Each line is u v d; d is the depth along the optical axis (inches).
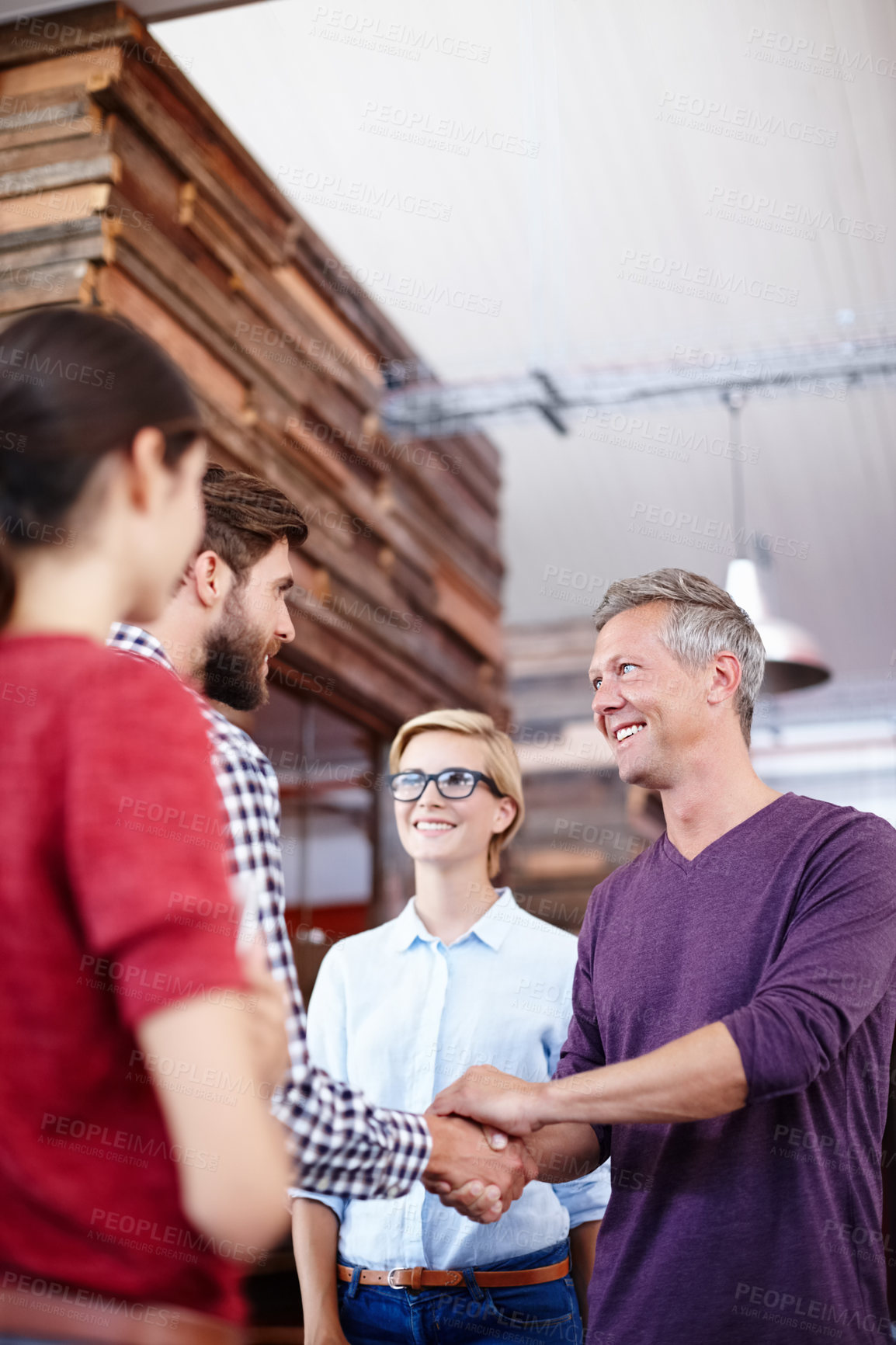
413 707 194.7
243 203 140.9
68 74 114.9
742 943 59.1
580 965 68.4
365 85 163.3
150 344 35.0
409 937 81.6
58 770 30.5
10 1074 29.4
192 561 57.5
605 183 184.5
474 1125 60.5
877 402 236.2
